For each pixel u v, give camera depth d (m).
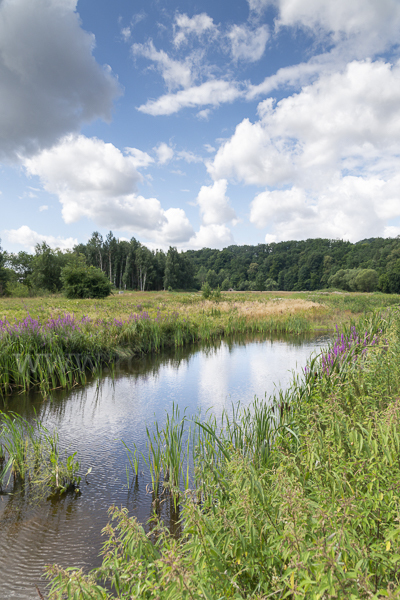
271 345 14.86
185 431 5.89
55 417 6.63
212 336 16.98
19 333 9.35
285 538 1.66
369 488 1.99
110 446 5.46
